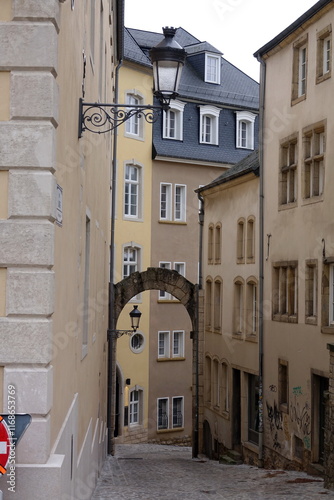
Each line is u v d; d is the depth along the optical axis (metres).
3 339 6.57
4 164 6.61
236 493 16.58
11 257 6.61
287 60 23.58
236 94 39.91
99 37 15.01
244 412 26.58
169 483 18.83
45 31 6.67
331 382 16.47
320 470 19.97
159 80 9.91
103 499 14.89
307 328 21.53
